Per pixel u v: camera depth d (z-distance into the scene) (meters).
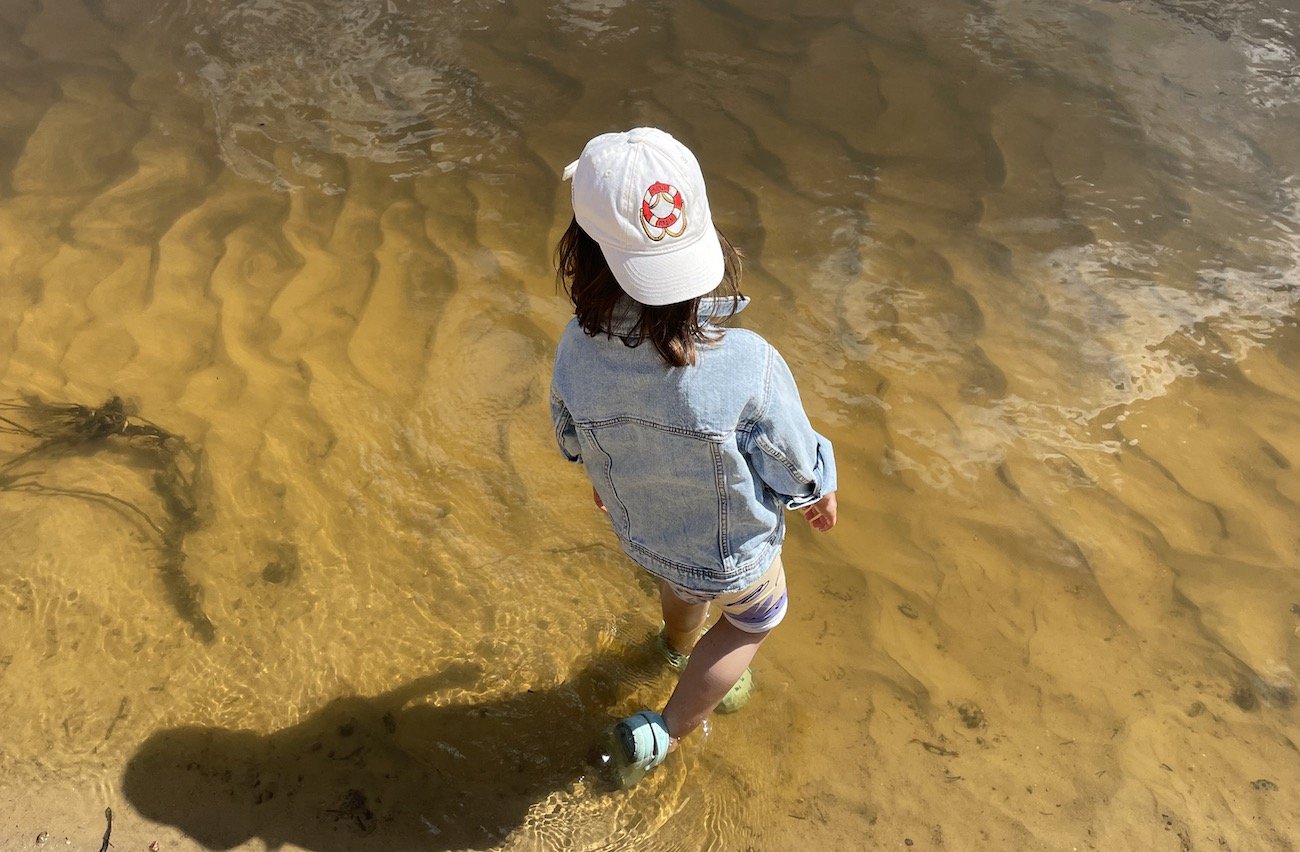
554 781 2.18
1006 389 3.05
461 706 2.31
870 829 2.11
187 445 2.82
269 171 3.87
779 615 2.00
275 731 2.24
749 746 2.25
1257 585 2.55
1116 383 3.07
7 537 2.55
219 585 2.51
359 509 2.71
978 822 2.12
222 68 4.39
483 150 3.97
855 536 2.69
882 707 2.33
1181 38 4.52
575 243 1.57
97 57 4.48
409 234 3.59
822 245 3.55
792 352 3.17
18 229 3.58
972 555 2.64
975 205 3.71
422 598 2.52
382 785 2.15
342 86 4.31
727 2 4.81
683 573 1.85
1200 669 2.38
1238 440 2.90
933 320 3.28
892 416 2.98
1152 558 2.62
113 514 2.63
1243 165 3.86
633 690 2.36
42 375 3.00
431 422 2.96
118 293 3.31
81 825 2.04
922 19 4.66
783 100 4.21
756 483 1.76
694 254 1.47
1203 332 3.22
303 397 2.98
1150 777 2.19
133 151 3.96
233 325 3.21
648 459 1.71
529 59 4.45
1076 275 3.43
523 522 2.72
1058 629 2.48
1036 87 4.24
